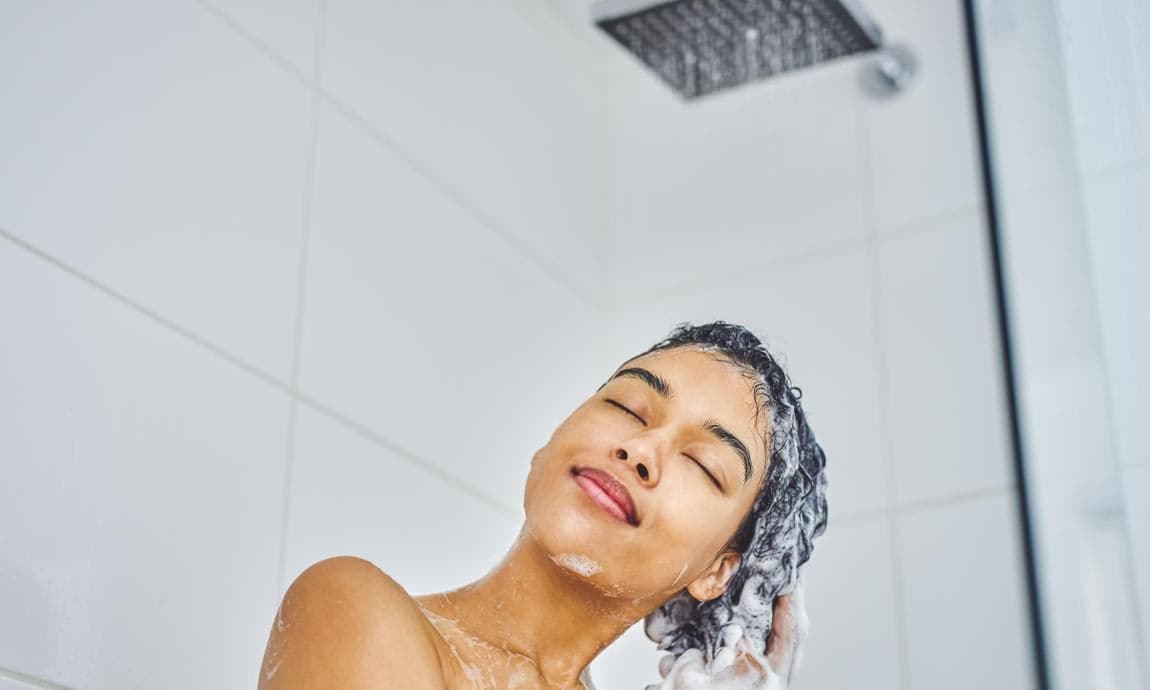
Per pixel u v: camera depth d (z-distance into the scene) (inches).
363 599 37.6
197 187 49.8
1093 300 20.5
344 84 58.6
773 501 41.7
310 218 54.6
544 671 40.3
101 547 42.3
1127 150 21.5
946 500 58.6
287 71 55.7
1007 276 20.6
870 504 59.8
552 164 70.4
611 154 74.5
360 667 36.3
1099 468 19.5
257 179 52.6
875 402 61.8
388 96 61.0
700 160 71.8
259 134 53.3
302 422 51.1
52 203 44.2
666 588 40.6
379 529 53.0
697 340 43.9
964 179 63.9
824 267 65.9
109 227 45.9
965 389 60.3
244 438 48.4
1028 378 20.0
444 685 37.6
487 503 58.9
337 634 36.9
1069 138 21.4
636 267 71.2
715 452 41.2
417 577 54.1
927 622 56.7
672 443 41.3
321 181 55.7
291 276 52.7
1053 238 20.8
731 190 70.2
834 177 67.4
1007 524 56.9
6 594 39.3
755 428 41.9
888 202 65.5
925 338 62.0
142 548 43.6
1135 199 21.2
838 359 63.6
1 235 42.2
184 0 51.6
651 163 73.3
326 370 52.9
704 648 41.2
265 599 47.3
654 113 74.3
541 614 40.7
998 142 21.3
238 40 53.6
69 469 42.1
